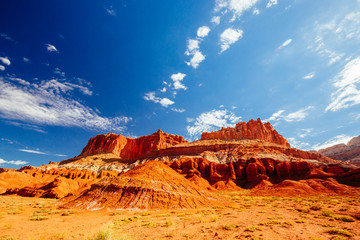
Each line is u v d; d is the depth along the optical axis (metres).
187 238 14.66
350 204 33.19
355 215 22.02
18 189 73.00
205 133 179.75
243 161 109.06
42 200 55.16
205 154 126.25
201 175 105.81
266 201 45.62
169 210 32.25
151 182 40.78
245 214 26.25
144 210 32.06
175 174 50.78
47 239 16.33
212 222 20.62
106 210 32.16
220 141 151.00
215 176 103.00
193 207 35.16
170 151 147.88
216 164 112.69
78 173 112.25
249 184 93.81
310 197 51.28
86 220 25.02
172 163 118.12
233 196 62.03
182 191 40.69
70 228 20.47
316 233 15.39
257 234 15.12
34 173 106.31
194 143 157.88
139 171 47.72
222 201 43.03
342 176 75.06
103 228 12.45
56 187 72.44
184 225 19.50
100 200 36.12
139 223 21.33
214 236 14.95
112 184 40.66
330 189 63.66
